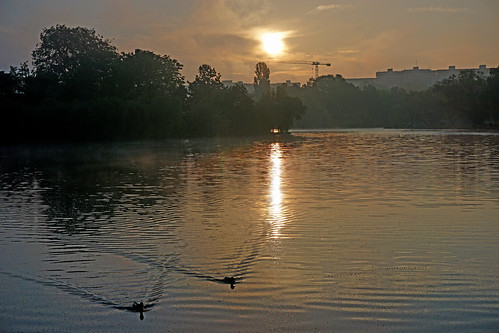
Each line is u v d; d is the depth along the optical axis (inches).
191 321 455.5
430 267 578.2
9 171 1759.4
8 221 859.4
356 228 764.6
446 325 441.1
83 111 3676.2
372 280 539.2
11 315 473.1
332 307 477.4
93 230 778.8
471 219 821.2
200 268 584.1
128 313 473.4
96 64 4114.2
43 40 4274.1
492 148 2657.5
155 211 926.4
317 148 2837.1
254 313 467.5
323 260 606.9
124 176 1539.1
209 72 5073.8
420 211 893.8
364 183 1269.7
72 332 441.4
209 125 4500.5
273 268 579.8
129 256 633.6
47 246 689.0
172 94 4670.3
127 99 4119.1
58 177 1550.2
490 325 439.5
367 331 433.7
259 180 1369.3
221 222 817.5
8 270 589.9
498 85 5669.3
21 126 3595.0
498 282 529.7
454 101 6289.4
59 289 530.3
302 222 811.4
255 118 5078.7
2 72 3878.0
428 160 1941.4
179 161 2078.0
